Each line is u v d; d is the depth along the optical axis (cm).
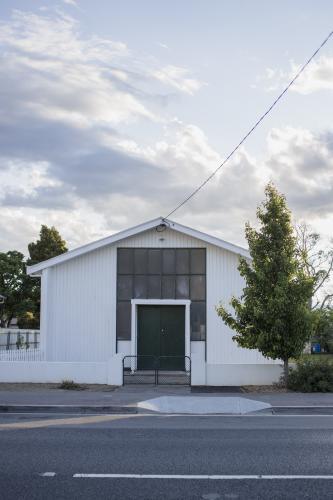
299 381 1888
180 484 759
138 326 2544
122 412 1489
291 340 1889
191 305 2533
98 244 2527
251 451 963
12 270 5275
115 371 2038
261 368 2044
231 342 2506
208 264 2550
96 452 953
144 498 698
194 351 2506
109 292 2550
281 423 1293
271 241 1961
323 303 4778
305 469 839
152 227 2536
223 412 1484
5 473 814
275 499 696
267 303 1883
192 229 2517
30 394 1748
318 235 4809
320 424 1275
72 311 2542
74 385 1931
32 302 5334
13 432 1155
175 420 1345
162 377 2278
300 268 1966
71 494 712
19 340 3559
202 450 970
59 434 1130
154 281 2553
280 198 1981
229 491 729
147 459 902
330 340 4219
